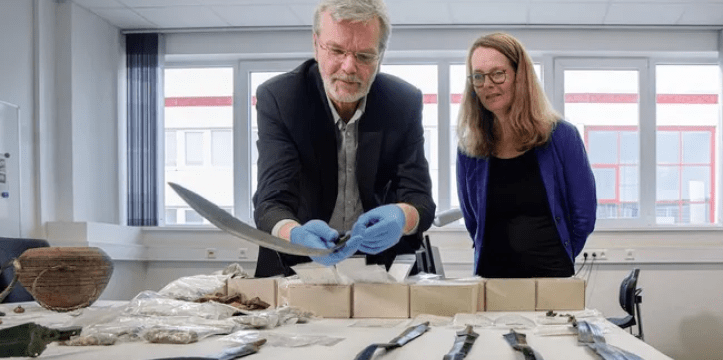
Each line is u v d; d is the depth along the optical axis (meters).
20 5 4.14
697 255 4.73
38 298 1.38
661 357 0.85
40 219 4.27
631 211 5.18
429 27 4.99
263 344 0.97
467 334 1.02
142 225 5.09
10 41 4.04
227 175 5.40
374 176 1.56
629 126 5.20
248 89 5.33
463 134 1.79
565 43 5.03
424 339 1.02
